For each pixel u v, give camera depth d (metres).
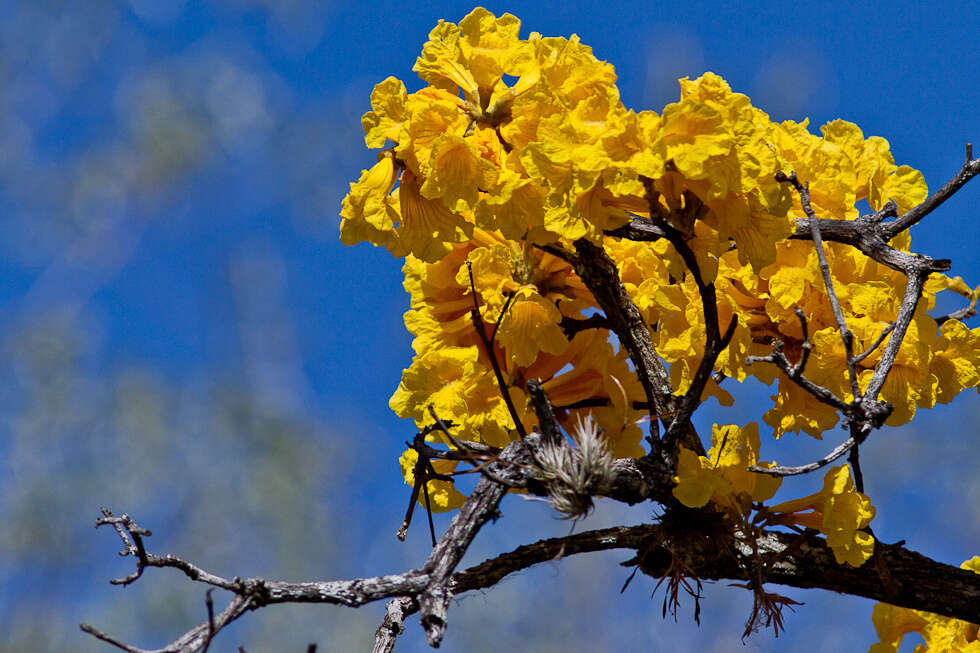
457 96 3.83
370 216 3.72
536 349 3.84
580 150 3.27
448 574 3.12
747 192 3.35
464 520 3.20
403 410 4.00
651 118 3.25
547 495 3.29
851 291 3.82
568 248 3.74
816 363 3.87
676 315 3.99
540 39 3.62
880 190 4.20
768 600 3.83
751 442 3.91
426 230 3.82
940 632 4.30
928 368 3.84
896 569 3.98
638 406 4.11
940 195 3.72
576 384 4.04
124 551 2.85
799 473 3.17
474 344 4.11
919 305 3.89
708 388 4.16
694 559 3.88
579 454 3.23
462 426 3.94
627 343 3.89
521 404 3.93
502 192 3.55
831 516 3.76
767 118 3.91
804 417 4.04
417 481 3.96
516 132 3.63
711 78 3.33
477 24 3.76
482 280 3.89
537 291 3.88
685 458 3.62
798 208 3.99
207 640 2.84
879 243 3.74
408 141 3.61
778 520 3.92
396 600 3.92
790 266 3.89
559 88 3.57
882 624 4.40
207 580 2.92
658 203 3.35
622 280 4.13
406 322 4.13
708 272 3.46
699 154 3.16
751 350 4.06
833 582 3.96
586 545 4.02
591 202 3.40
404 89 3.68
